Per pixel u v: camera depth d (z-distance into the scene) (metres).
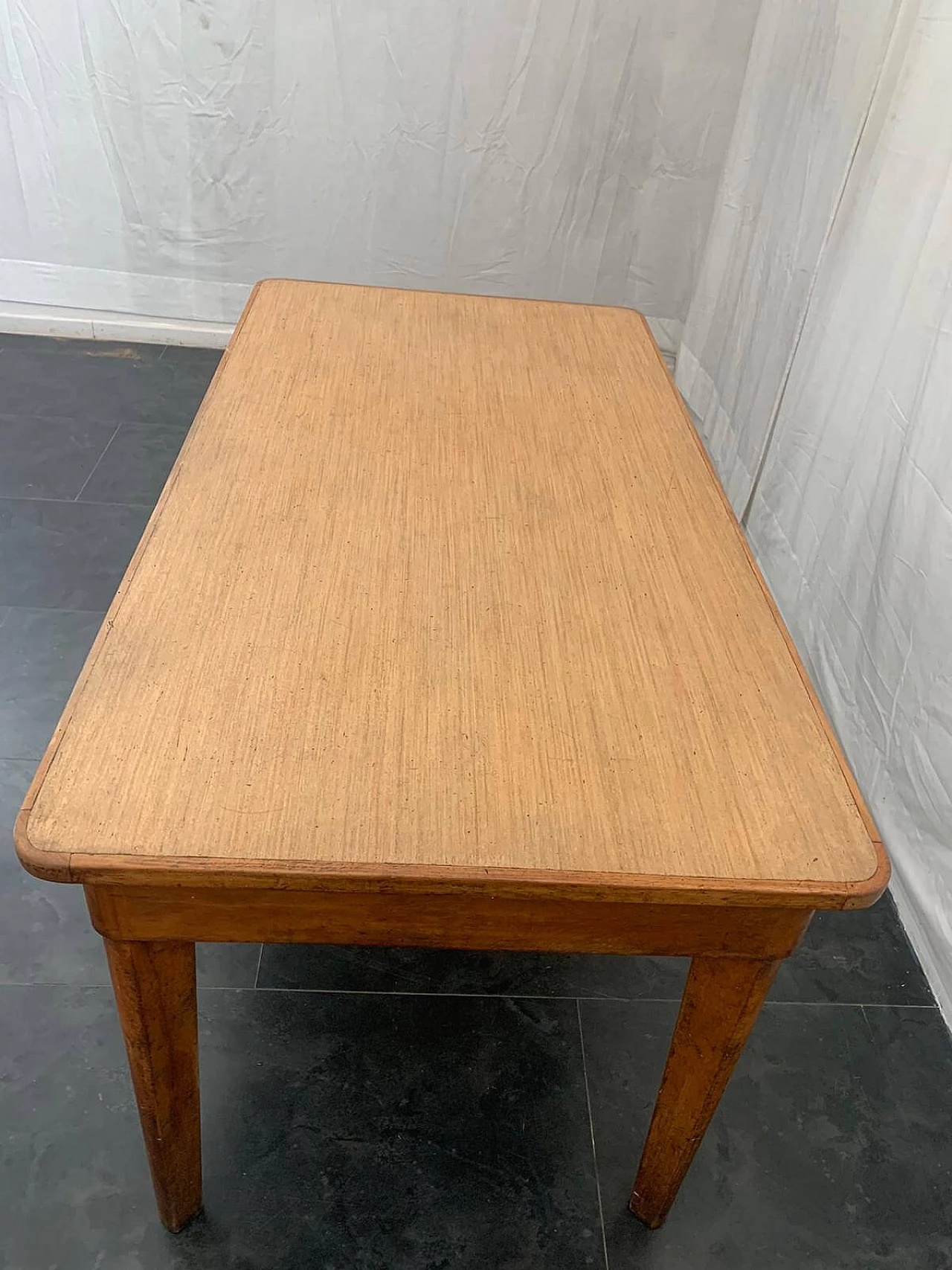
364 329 1.59
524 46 2.58
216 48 2.55
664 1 2.51
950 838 1.49
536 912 0.80
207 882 0.72
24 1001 1.33
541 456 1.30
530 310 1.74
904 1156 1.28
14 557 2.10
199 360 2.98
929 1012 1.47
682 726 0.89
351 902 0.79
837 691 1.88
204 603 0.96
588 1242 1.15
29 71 2.57
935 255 1.62
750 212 2.55
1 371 2.78
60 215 2.81
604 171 2.80
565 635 0.99
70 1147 1.18
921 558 1.59
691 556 1.14
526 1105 1.28
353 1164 1.20
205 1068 1.28
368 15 2.52
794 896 0.75
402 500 1.17
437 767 0.81
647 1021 1.40
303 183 2.80
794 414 2.19
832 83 2.09
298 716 0.85
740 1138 1.28
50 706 1.76
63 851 0.71
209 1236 1.12
